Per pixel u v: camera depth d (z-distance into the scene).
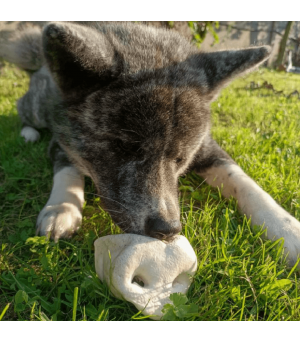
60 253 0.40
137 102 0.41
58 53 0.39
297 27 2.59
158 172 0.42
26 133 0.76
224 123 0.94
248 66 0.48
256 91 1.41
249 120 0.96
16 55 0.85
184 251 0.35
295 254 0.41
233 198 0.52
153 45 0.49
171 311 0.32
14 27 0.95
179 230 0.38
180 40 0.54
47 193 0.56
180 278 0.35
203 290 0.37
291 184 0.57
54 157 0.60
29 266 0.38
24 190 0.57
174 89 0.43
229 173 0.54
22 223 0.46
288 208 0.52
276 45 2.48
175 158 0.44
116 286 0.32
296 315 0.34
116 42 0.46
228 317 0.34
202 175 0.60
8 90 1.19
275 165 0.66
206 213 0.48
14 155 0.70
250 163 0.64
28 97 0.77
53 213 0.45
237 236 0.44
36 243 0.40
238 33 2.28
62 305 0.35
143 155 0.42
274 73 2.07
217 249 0.40
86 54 0.39
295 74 2.14
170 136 0.42
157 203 0.40
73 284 0.36
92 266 0.39
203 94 0.47
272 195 0.55
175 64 0.47
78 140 0.47
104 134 0.43
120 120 0.42
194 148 0.47
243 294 0.36
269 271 0.38
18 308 0.33
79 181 0.54
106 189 0.44
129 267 0.33
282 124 0.90
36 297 0.34
